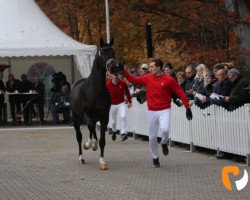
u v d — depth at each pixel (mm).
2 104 29188
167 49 32500
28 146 20016
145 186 12172
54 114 29156
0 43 28109
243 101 15078
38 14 30109
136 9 35625
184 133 17828
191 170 13977
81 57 28234
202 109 16562
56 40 28672
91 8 37000
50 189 12141
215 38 29250
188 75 18344
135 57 36094
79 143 15789
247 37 29141
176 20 34812
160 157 16344
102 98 14812
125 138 20859
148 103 14492
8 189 12266
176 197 10969
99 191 11781
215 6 30641
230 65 16672
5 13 29594
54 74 29297
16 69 33000
